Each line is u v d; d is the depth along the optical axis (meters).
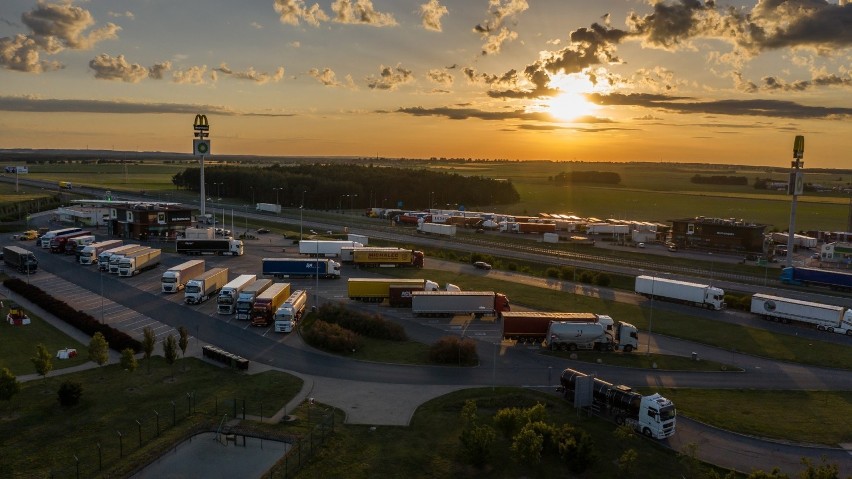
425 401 60.25
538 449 46.84
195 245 137.12
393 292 97.25
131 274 112.31
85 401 57.72
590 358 75.06
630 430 51.72
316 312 90.81
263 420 54.78
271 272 115.44
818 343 83.25
